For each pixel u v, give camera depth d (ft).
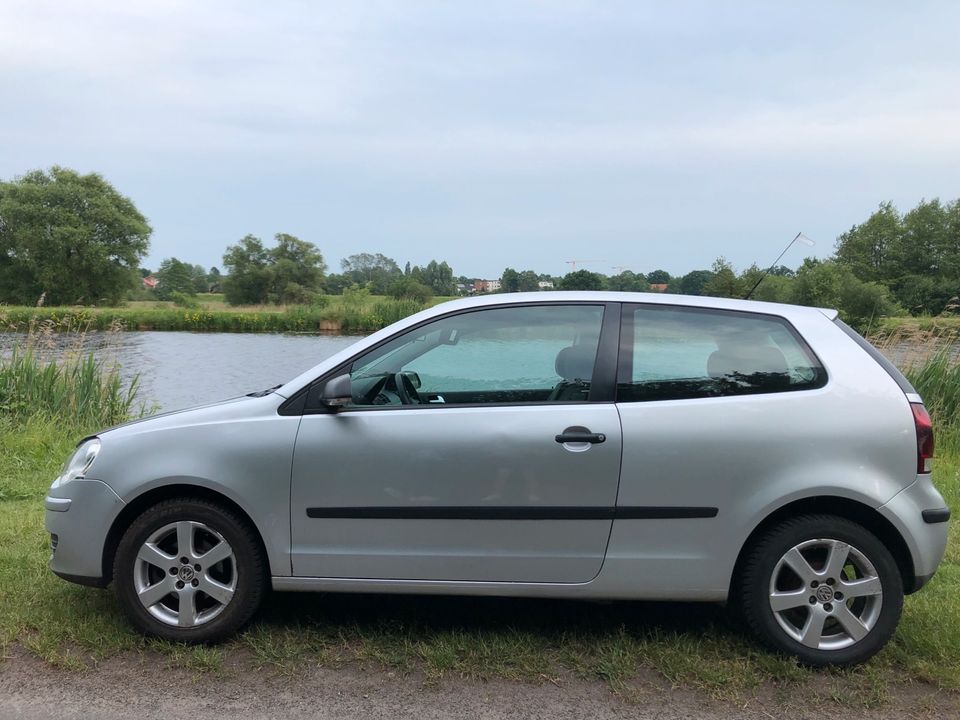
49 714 9.57
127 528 11.69
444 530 11.03
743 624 12.20
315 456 11.10
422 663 10.93
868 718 9.71
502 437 10.91
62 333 41.50
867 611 10.85
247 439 11.23
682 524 10.84
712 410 10.89
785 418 10.81
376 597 13.25
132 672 10.64
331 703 9.91
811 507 11.01
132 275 259.19
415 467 10.98
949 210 245.24
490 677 10.59
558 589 11.04
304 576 11.28
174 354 103.55
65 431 30.32
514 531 10.96
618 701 10.05
